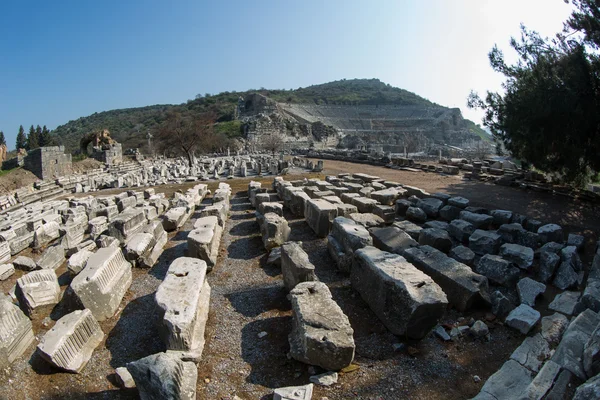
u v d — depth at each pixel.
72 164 31.55
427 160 35.38
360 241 7.65
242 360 5.27
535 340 5.42
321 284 6.06
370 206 12.07
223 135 62.44
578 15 12.25
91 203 14.35
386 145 67.56
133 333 5.97
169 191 20.03
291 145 68.00
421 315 5.38
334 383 4.77
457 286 6.38
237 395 4.63
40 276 6.88
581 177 14.38
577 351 4.57
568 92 11.78
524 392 4.15
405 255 7.47
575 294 6.61
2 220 12.34
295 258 6.97
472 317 6.18
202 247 8.11
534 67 13.09
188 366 4.70
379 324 6.04
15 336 5.38
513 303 6.65
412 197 13.03
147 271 8.35
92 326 5.65
